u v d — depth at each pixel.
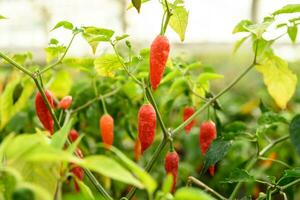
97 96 0.73
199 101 0.73
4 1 2.38
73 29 0.57
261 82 1.36
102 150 0.79
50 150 0.33
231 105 1.32
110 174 0.34
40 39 2.43
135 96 0.77
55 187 0.40
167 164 0.55
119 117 0.79
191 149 1.03
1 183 0.37
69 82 0.77
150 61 0.52
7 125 0.84
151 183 0.35
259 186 0.90
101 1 2.28
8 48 2.44
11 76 0.88
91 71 0.72
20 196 0.32
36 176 0.39
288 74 0.65
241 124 0.71
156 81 0.52
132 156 0.95
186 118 0.67
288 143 0.92
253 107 1.23
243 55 2.03
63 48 0.61
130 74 0.56
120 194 0.89
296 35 0.63
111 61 0.58
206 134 0.61
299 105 1.27
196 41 2.36
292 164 0.94
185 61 0.85
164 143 0.56
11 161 0.36
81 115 0.78
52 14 2.36
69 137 0.59
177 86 0.71
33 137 0.35
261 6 2.33
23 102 0.73
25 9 2.39
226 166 0.91
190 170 1.00
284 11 0.58
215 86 1.79
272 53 0.65
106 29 0.56
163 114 0.77
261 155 0.67
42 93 0.56
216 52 2.21
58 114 0.74
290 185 0.55
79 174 0.51
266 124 0.68
